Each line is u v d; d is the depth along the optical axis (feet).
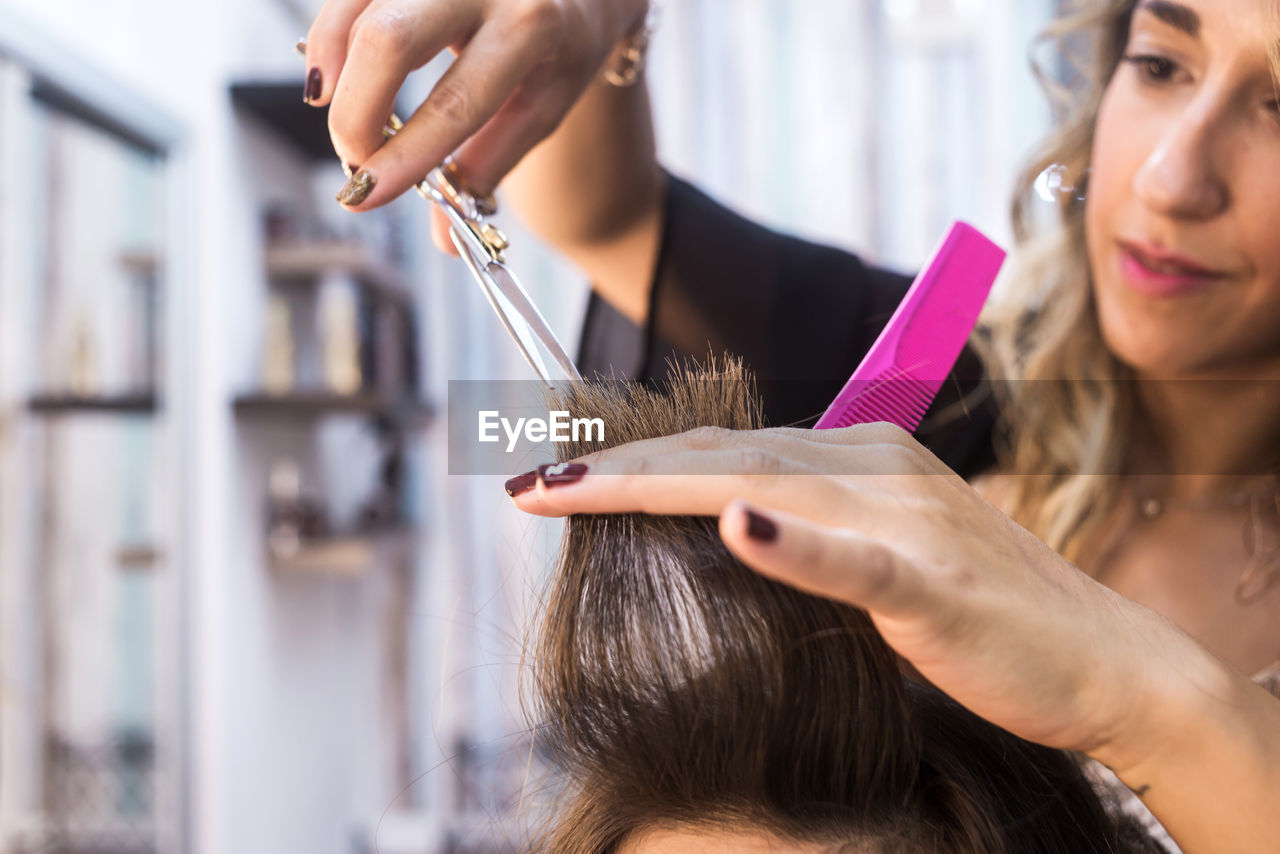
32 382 4.32
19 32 4.07
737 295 2.18
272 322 6.50
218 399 5.82
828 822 1.06
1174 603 1.92
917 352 1.18
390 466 8.04
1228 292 1.53
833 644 1.05
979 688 0.83
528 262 7.94
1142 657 0.87
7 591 4.18
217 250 5.86
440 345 8.26
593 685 1.15
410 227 8.09
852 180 8.05
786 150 8.12
